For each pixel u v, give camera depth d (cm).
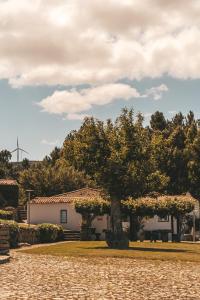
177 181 7662
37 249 3684
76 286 1758
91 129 3978
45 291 1625
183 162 7638
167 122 9169
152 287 1767
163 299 1515
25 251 3459
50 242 4969
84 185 8225
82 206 5494
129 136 3984
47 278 1962
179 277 2078
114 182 3953
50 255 3134
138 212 5444
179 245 4475
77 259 2880
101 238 5784
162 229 6078
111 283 1853
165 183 4069
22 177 8219
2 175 10006
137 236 5619
